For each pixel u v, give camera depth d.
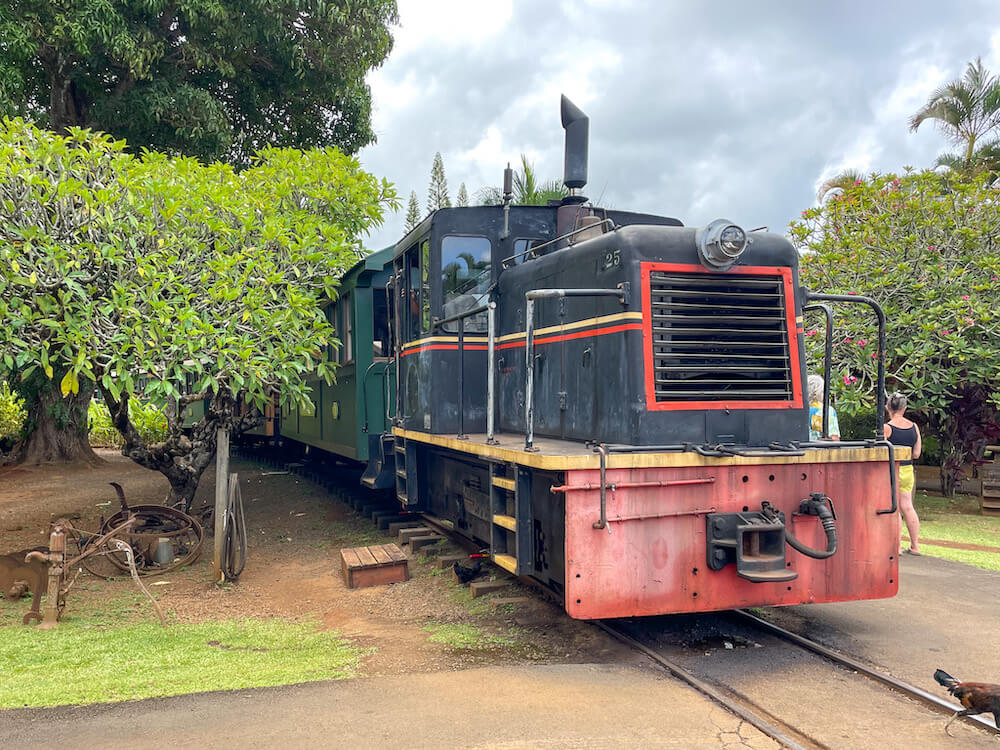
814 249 11.16
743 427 4.70
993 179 16.31
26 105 13.26
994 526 9.19
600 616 4.17
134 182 6.60
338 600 6.10
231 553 6.74
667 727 3.39
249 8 12.13
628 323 4.64
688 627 5.02
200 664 4.47
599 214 6.53
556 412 5.66
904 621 5.14
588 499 4.17
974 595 5.82
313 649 4.82
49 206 6.42
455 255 6.54
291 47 12.77
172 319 6.67
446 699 3.73
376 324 9.31
